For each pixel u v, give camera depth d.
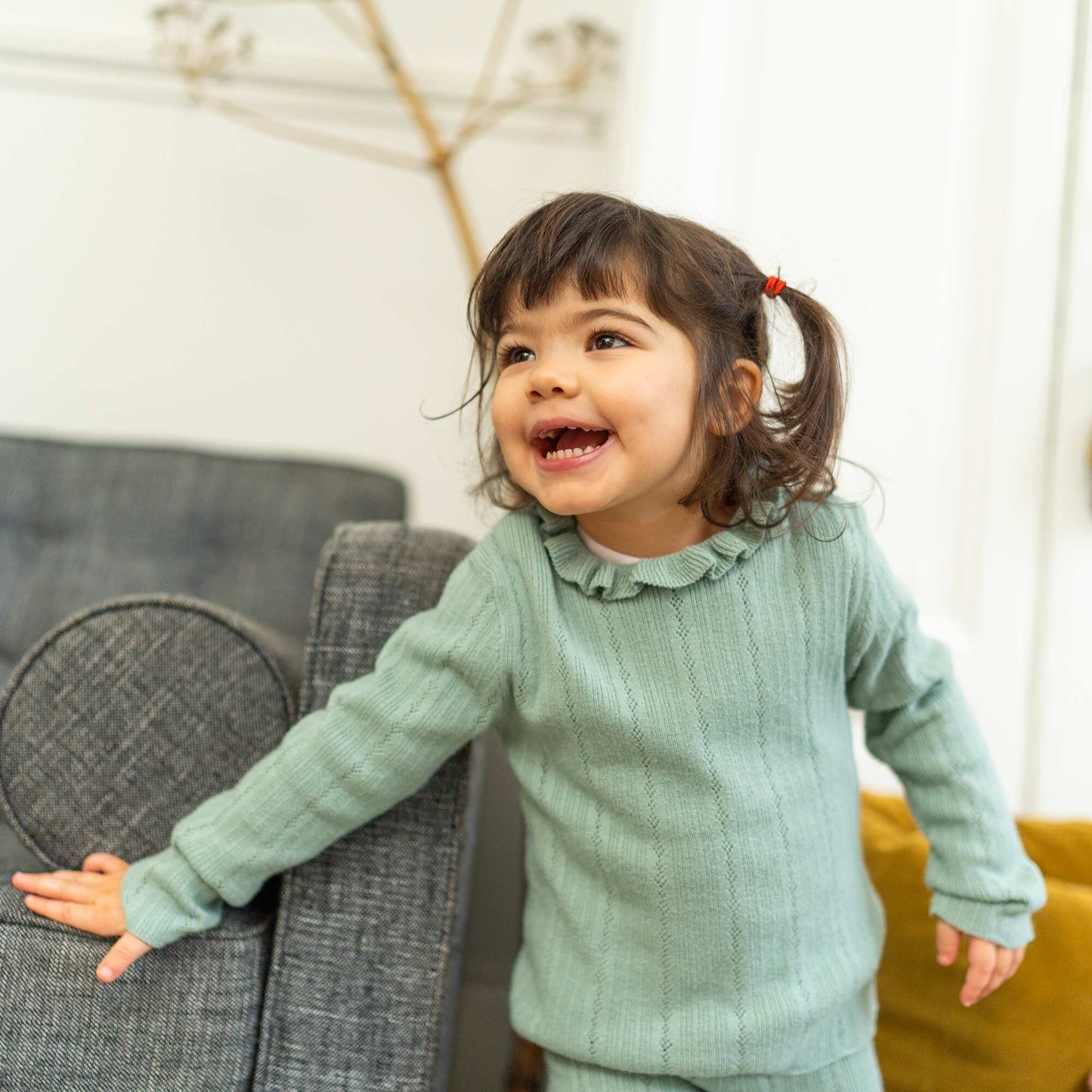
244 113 1.55
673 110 1.23
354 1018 0.72
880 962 0.93
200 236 1.55
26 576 1.21
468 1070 1.35
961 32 1.22
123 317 1.55
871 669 0.79
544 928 0.79
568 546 0.75
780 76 1.24
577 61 1.55
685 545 0.76
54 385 1.54
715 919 0.72
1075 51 1.21
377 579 0.77
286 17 1.54
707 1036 0.71
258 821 0.70
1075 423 1.21
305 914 0.73
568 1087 0.75
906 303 1.23
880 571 0.77
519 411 0.69
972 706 1.22
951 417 1.22
